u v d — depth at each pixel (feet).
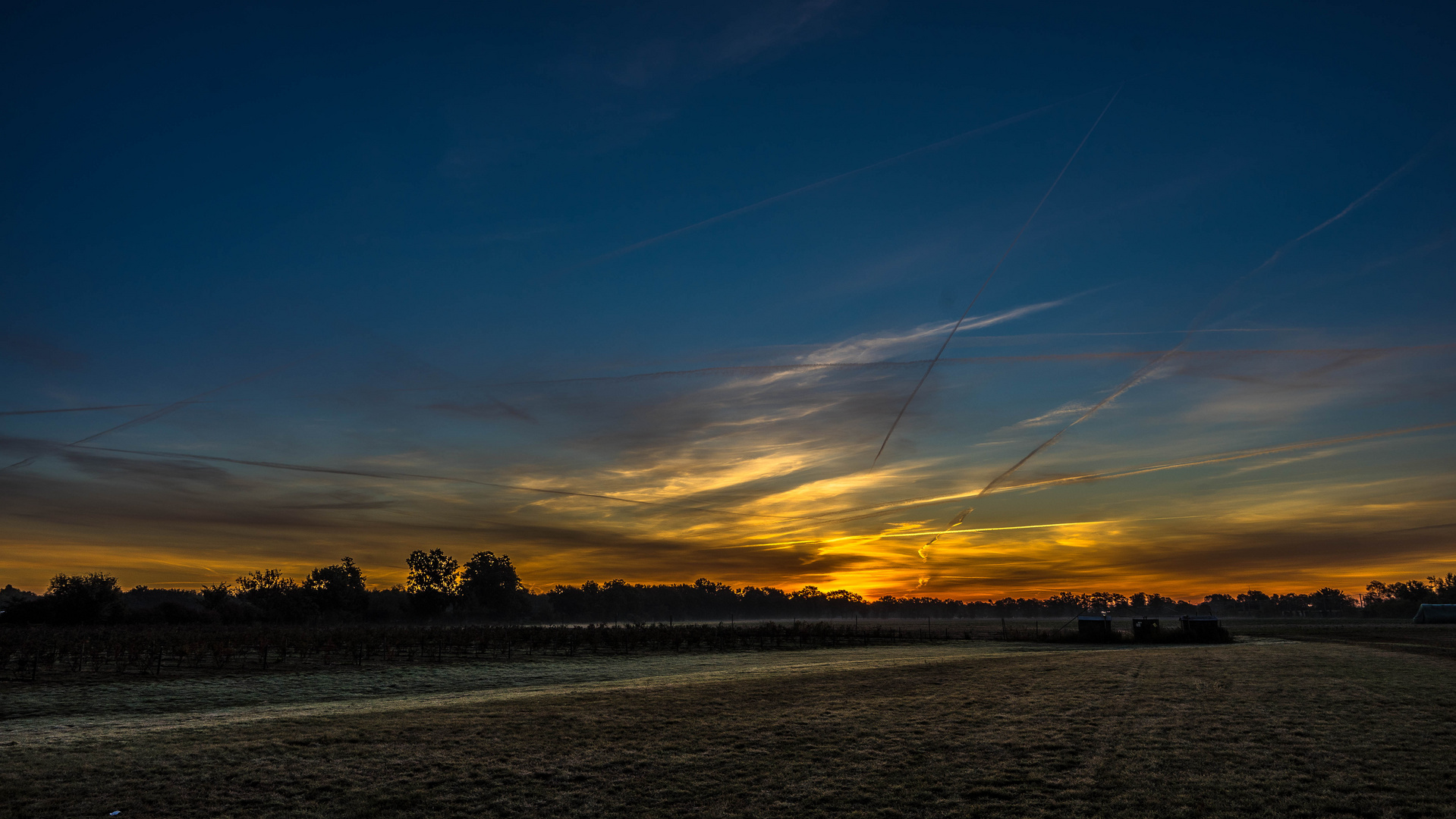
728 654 178.40
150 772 51.08
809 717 68.80
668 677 112.47
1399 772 46.39
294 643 179.83
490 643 209.05
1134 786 45.44
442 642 187.11
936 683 90.94
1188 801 42.52
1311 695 75.10
